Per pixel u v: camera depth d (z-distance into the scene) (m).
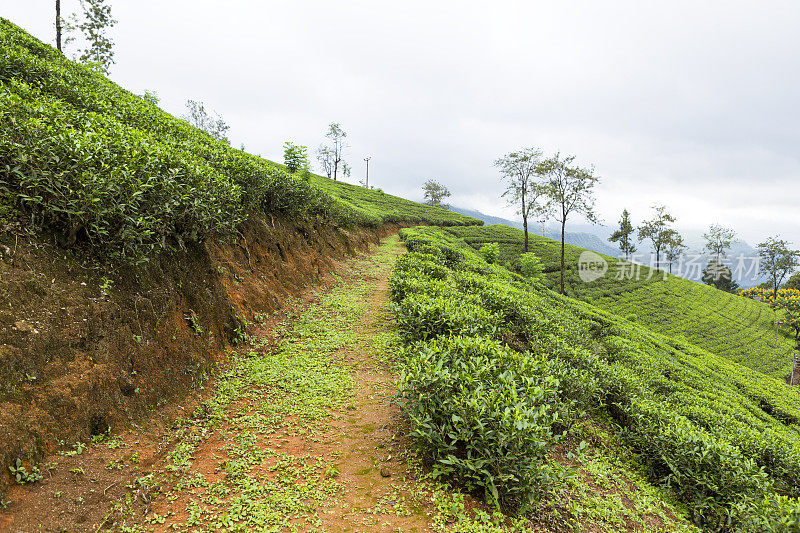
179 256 6.85
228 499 3.92
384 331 9.89
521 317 11.48
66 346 4.29
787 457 8.63
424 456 4.83
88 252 5.19
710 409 12.23
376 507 3.96
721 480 6.07
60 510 3.31
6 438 3.36
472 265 22.28
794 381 31.22
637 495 6.09
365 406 6.20
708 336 37.12
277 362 7.39
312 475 4.45
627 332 24.20
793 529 4.32
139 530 3.40
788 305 41.22
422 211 63.97
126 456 4.21
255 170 10.88
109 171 5.16
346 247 20.62
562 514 4.62
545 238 58.84
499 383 5.10
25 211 4.70
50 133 4.96
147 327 5.52
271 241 11.59
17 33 12.97
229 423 5.37
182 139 11.43
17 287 4.12
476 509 4.07
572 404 7.03
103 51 30.75
